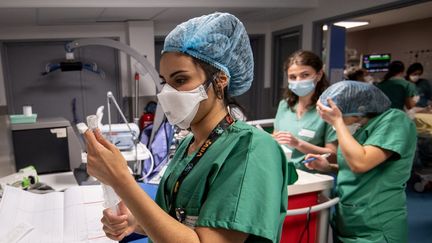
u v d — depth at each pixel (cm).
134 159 178
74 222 117
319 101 150
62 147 191
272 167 69
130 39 427
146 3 316
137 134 196
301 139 194
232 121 80
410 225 285
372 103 143
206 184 72
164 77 75
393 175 136
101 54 443
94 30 429
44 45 421
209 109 77
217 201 66
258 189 66
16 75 416
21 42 412
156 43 480
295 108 206
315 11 385
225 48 76
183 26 75
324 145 189
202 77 73
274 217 65
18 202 127
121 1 309
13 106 418
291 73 189
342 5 342
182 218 73
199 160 76
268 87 524
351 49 809
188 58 71
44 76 426
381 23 698
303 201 137
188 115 74
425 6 488
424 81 518
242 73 85
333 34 385
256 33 504
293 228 136
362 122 148
